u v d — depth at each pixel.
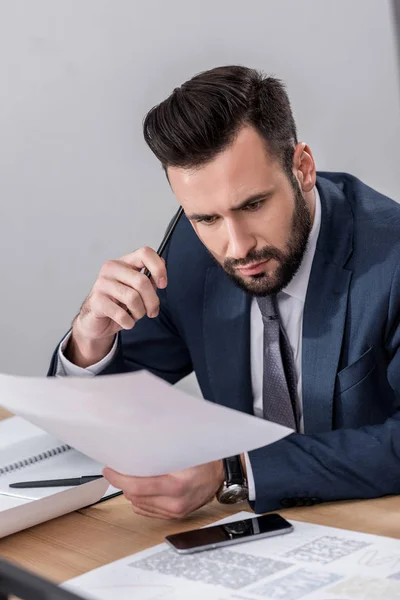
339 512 1.06
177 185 1.26
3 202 2.90
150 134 1.25
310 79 3.01
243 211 1.25
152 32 2.96
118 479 1.08
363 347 1.39
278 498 1.08
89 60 2.92
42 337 3.01
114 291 1.34
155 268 1.33
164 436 0.92
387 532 0.96
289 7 2.97
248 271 1.30
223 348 1.52
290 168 1.29
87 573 0.91
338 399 1.40
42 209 2.95
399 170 3.04
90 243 3.01
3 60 2.84
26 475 1.17
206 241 1.32
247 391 1.51
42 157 2.92
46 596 0.58
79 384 0.84
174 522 1.08
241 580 0.84
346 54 2.97
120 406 0.87
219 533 0.97
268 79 1.28
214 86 1.23
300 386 1.49
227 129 1.20
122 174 3.01
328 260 1.42
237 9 2.98
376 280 1.40
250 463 1.11
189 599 0.81
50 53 2.88
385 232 1.43
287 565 0.87
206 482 1.08
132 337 1.67
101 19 2.90
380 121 3.01
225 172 1.21
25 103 2.88
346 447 1.12
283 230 1.28
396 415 1.19
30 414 0.98
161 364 1.69
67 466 1.20
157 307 1.34
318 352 1.40
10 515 1.05
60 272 3.00
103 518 1.12
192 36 2.99
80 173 2.97
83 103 2.94
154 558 0.93
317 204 1.46
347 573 0.83
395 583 0.79
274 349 1.46
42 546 1.03
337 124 3.04
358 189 1.52
